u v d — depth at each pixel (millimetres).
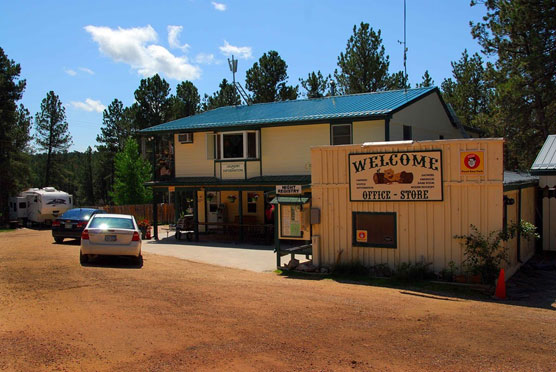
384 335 6633
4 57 40719
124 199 44938
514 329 7145
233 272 13070
